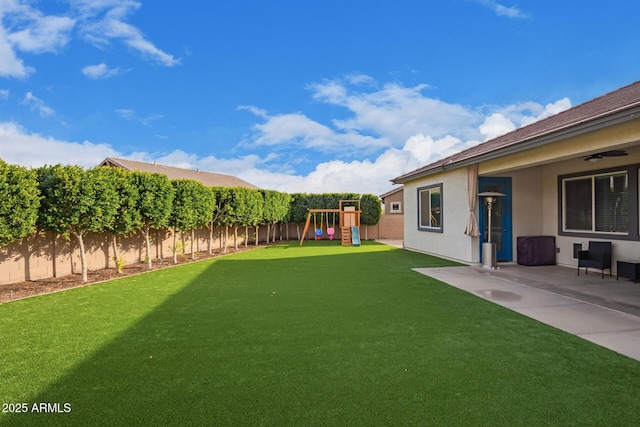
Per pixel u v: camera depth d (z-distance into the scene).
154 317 5.38
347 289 7.23
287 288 7.39
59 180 7.69
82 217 8.07
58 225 7.84
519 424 2.66
